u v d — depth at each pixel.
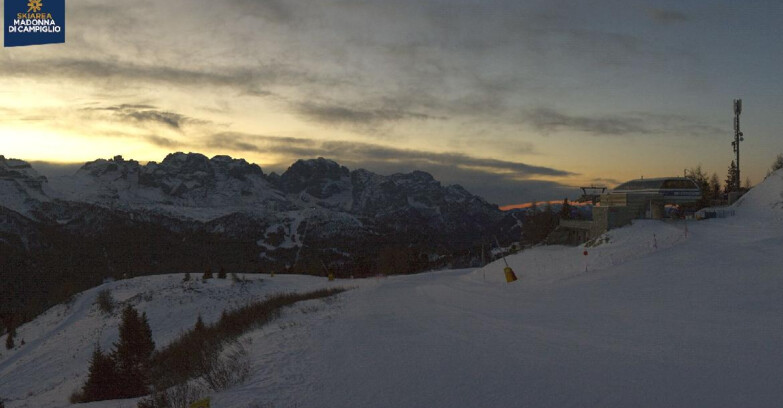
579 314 16.16
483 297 24.95
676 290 17.23
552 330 14.09
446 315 19.81
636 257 24.83
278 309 31.44
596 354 10.77
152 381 21.48
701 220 33.59
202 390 11.67
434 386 9.59
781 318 12.05
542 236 73.75
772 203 34.25
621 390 8.14
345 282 61.41
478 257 107.69
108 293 63.78
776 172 39.25
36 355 47.41
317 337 17.02
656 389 8.00
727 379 8.12
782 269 17.11
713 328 11.91
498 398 8.45
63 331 54.62
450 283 36.22
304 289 57.44
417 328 17.14
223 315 35.31
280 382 11.08
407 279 50.38
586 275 24.34
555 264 28.91
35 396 31.39
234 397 10.08
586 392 8.24
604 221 31.89
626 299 17.41
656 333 12.13
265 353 15.17
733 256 20.42
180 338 35.19
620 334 12.52
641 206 33.19
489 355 11.81
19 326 64.62
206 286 62.81
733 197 43.34
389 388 9.75
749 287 15.74
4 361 48.81
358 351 13.80
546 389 8.64
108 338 47.00
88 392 20.58
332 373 11.49
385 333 16.55
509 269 29.25
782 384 7.64
